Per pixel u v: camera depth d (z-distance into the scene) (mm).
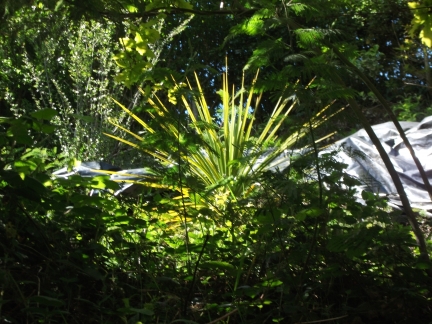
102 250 3018
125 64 3479
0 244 2633
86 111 9086
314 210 2793
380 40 9719
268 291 2998
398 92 10969
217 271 3254
